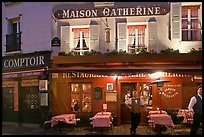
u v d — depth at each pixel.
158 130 11.97
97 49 14.19
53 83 14.42
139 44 14.09
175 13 13.75
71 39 14.59
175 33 13.72
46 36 14.86
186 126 13.16
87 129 13.20
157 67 12.77
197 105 10.62
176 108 13.62
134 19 14.03
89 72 12.98
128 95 13.95
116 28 14.12
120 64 13.45
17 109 15.48
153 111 12.80
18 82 15.53
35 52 14.92
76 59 13.69
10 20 16.52
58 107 14.34
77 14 14.40
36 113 14.85
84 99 14.28
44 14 15.02
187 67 12.65
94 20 14.34
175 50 13.43
